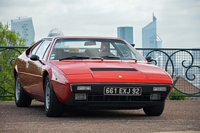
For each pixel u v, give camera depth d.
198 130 6.22
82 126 6.56
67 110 9.10
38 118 7.65
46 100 8.02
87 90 7.28
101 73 7.48
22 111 8.93
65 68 7.65
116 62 8.24
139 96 7.52
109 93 7.34
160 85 7.57
